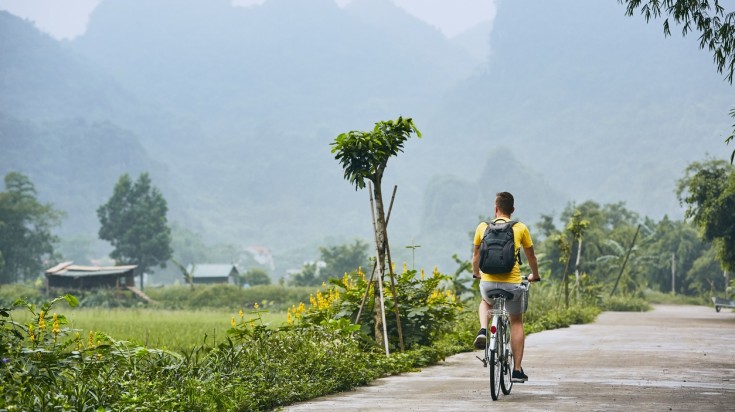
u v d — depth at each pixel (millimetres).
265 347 12203
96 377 8719
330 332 13984
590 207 122375
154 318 48000
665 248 125500
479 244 10914
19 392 7527
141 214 163500
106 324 36031
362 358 13508
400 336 16438
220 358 11281
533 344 21281
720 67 13047
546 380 12508
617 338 23938
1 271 156125
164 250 163625
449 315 17875
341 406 9938
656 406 9602
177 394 8875
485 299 10742
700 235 50531
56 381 8297
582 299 53281
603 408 9445
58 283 96438
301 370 11633
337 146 15953
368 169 16109
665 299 111875
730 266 50406
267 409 9922
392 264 16516
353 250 147125
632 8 13219
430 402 10188
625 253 88125
